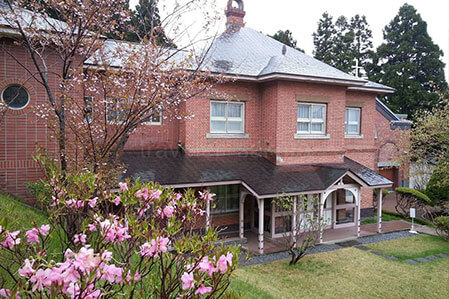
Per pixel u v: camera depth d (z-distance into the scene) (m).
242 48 17.19
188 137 13.63
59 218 4.96
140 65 8.30
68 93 7.96
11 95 10.45
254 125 15.11
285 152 14.39
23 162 10.54
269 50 17.80
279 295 8.36
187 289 3.10
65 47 8.09
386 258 11.88
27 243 4.01
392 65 38.44
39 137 10.68
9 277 4.83
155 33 9.94
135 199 4.47
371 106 18.42
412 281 10.00
